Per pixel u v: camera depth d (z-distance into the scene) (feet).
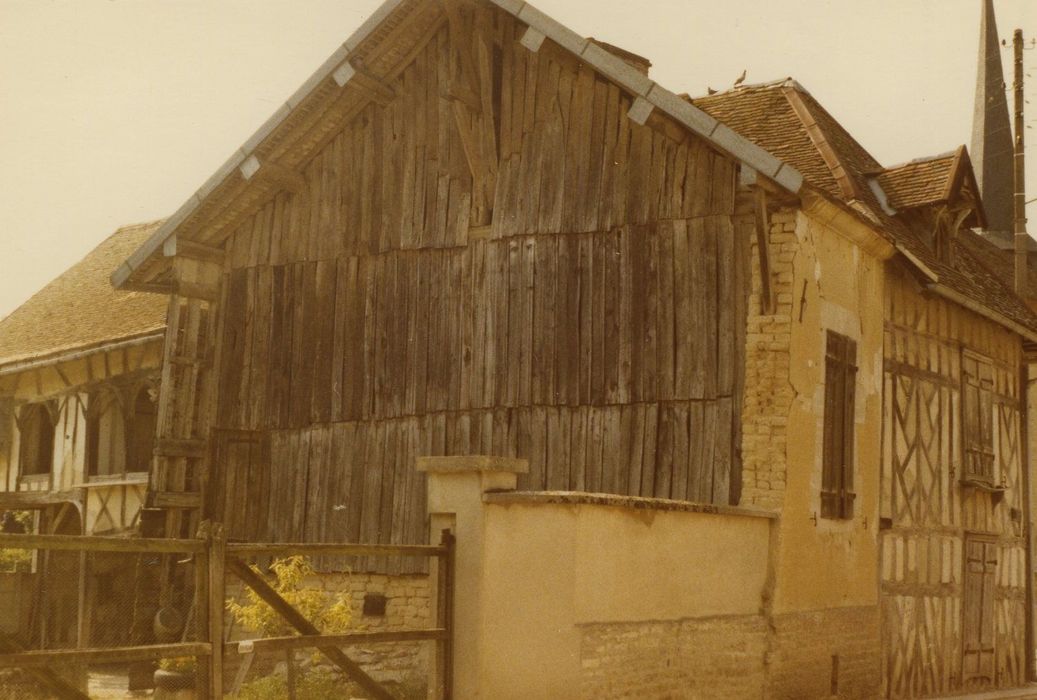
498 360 45.16
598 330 43.42
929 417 54.19
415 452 46.24
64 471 64.28
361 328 48.24
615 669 29.76
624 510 30.60
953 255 59.98
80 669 26.73
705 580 34.50
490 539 27.02
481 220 46.52
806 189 39.04
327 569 46.91
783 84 59.36
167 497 48.93
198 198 48.98
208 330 51.26
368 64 47.78
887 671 48.70
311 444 48.57
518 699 27.09
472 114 47.11
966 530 58.03
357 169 49.42
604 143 44.45
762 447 39.83
